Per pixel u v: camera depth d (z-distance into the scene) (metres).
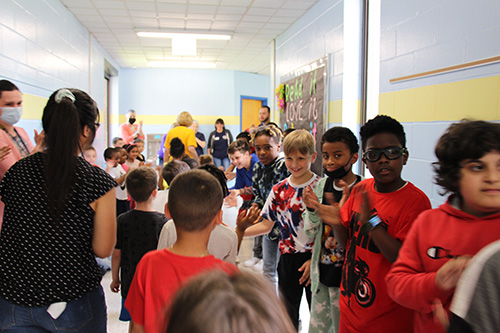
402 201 1.27
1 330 1.18
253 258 3.43
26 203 1.17
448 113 2.22
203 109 9.83
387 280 1.02
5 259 1.18
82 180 1.21
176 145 3.79
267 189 2.36
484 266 0.60
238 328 0.36
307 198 1.42
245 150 2.90
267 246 2.46
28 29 3.50
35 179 1.19
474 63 2.02
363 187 1.28
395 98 2.77
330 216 1.39
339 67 3.96
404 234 1.23
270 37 6.33
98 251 1.29
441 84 2.28
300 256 1.79
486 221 0.86
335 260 1.58
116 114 9.16
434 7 2.34
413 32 2.55
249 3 4.65
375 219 1.23
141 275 1.02
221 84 9.88
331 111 4.19
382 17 2.93
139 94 9.51
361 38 3.82
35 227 1.17
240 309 0.37
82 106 1.29
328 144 1.60
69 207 1.18
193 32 5.98
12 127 2.02
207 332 0.36
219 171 1.67
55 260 1.18
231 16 5.19
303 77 4.99
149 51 7.54
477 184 0.82
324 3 4.34
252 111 10.81
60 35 4.57
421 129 2.47
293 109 5.42
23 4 3.37
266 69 9.72
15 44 3.19
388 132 1.28
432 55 2.36
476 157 0.82
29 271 1.17
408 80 2.61
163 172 2.68
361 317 1.28
